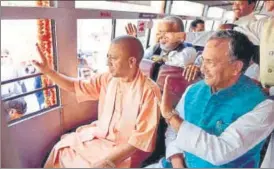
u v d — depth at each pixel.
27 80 0.95
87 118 1.09
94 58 1.03
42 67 0.97
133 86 0.94
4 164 0.84
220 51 0.74
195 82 0.87
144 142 0.92
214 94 0.78
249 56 0.73
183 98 0.85
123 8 1.36
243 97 0.74
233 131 0.73
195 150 0.76
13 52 0.90
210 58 0.76
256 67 0.75
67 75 1.02
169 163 0.89
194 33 0.93
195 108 0.81
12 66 0.91
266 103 0.72
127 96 0.95
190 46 0.93
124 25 1.01
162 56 0.96
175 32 0.96
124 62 0.92
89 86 1.02
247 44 0.72
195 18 1.20
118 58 0.92
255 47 0.73
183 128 0.77
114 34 1.01
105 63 1.01
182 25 0.99
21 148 0.92
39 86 0.99
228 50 0.72
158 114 0.91
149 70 0.95
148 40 1.02
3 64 0.89
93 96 1.04
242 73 0.75
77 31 0.99
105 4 1.27
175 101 0.86
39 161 1.01
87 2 1.19
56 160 0.97
